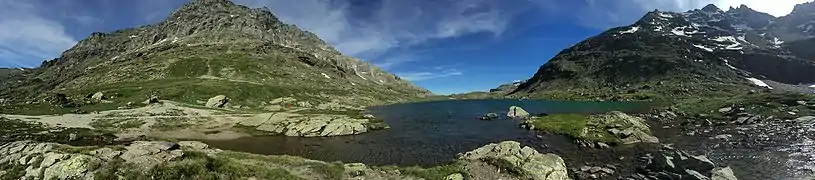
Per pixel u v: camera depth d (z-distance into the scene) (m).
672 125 75.81
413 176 34.16
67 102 104.50
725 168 36.56
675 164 39.97
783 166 40.84
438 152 54.94
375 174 34.53
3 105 93.62
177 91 139.88
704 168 38.84
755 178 37.00
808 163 41.59
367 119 90.44
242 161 33.47
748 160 43.97
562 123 72.12
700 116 87.12
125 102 116.75
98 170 27.06
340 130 74.19
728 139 57.81
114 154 29.67
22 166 28.53
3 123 67.19
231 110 112.62
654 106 132.12
